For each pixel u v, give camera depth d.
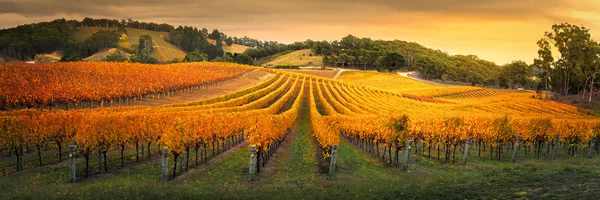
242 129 43.09
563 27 124.00
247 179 25.30
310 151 38.47
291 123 51.91
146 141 33.28
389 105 96.44
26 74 87.50
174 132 26.06
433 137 34.84
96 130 26.00
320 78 162.75
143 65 127.25
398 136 30.78
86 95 67.75
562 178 22.36
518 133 35.94
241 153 36.69
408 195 20.27
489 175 25.55
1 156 31.78
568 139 38.53
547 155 38.12
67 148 35.94
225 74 128.75
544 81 154.00
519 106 105.12
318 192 21.30
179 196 19.98
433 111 86.50
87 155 25.39
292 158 34.19
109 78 95.38
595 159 34.66
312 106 84.31
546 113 97.00
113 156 32.88
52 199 19.00
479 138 35.66
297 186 23.03
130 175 26.28
